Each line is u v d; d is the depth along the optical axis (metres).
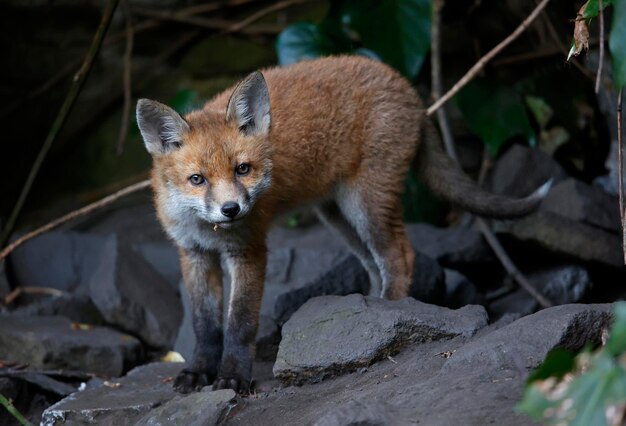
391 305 8.15
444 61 15.73
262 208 8.91
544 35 14.47
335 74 9.90
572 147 14.54
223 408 7.20
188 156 8.41
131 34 16.44
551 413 5.12
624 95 11.88
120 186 17.86
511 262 12.26
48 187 18.66
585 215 12.41
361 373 7.68
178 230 8.79
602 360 4.50
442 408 5.97
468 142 15.38
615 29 5.79
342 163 9.80
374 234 9.98
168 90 18.92
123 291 12.20
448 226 14.72
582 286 12.12
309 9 18.28
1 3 18.08
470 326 7.84
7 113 18.45
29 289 13.45
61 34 18.70
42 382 9.80
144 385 9.01
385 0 13.02
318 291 10.63
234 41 18.86
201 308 8.93
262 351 9.98
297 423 6.71
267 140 8.73
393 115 9.90
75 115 18.84
